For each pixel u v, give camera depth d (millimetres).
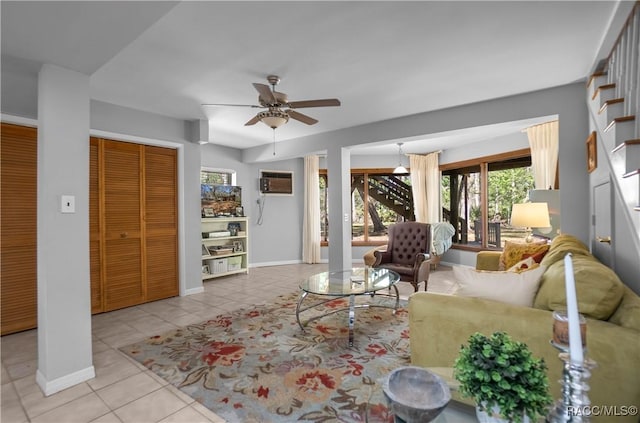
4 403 1941
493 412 916
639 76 1891
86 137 2246
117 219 3781
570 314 815
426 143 6039
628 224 1932
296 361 2422
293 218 7090
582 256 2047
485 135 5480
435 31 2219
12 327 3039
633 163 1812
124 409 1870
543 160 4543
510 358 893
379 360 2428
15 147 3045
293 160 7090
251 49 2455
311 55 2551
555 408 885
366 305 3684
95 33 1789
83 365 2186
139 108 3855
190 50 2467
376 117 4172
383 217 7344
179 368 2336
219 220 5602
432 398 1078
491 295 1756
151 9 1600
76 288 2176
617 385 1302
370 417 1200
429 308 1782
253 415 1796
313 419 1754
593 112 2764
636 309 1372
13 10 1572
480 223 6020
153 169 4121
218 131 4977
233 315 3531
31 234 3154
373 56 2570
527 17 2057
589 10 1990
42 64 2104
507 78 2994
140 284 3980
